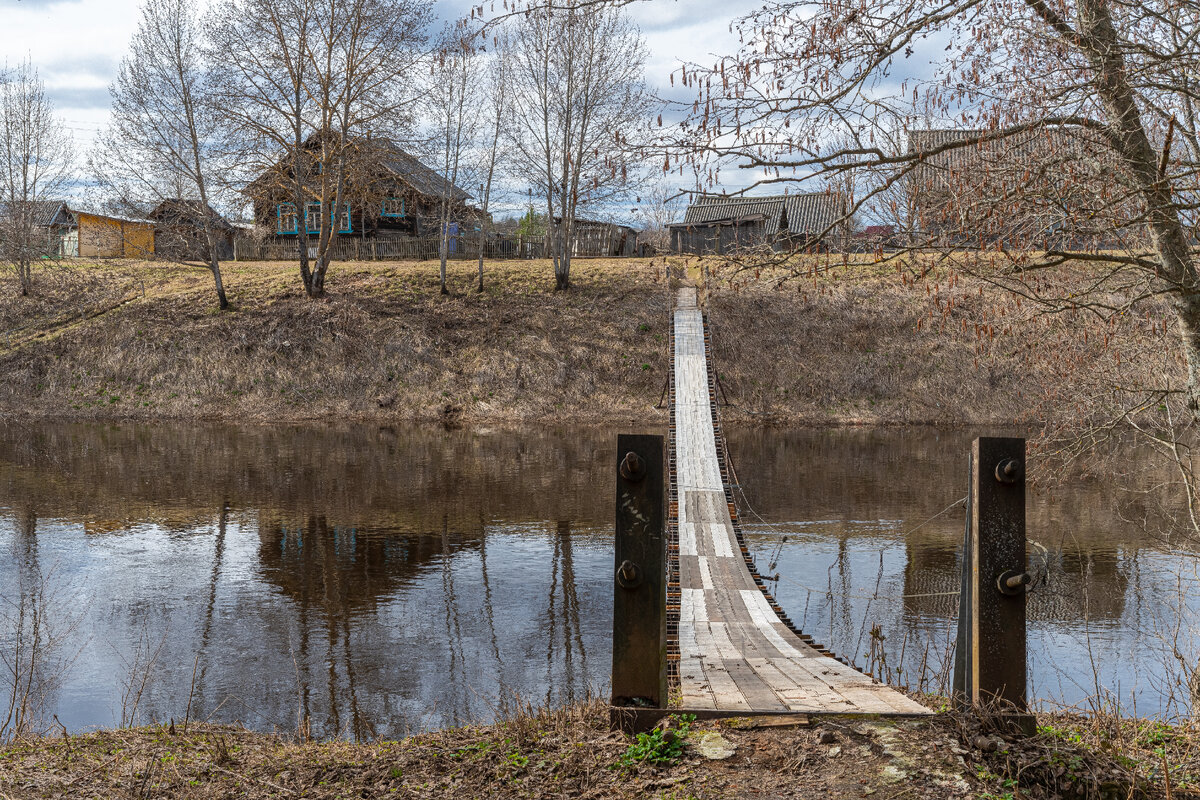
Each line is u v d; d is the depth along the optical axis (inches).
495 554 651.5
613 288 1721.2
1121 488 868.6
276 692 390.6
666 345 1546.5
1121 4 260.2
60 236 2139.5
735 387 1482.5
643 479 194.1
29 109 1787.6
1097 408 412.8
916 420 1400.1
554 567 616.1
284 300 1683.1
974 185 260.1
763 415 1429.6
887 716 193.9
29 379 1525.6
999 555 176.9
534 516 776.3
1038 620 482.0
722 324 1555.1
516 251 2057.1
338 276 1809.8
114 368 1537.9
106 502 826.8
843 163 269.3
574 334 1585.9
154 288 1802.4
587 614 511.5
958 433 1300.4
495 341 1581.0
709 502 738.2
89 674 413.4
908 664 409.1
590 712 218.5
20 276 1792.6
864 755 178.2
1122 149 261.4
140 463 1033.5
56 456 1079.0
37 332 1654.8
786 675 267.6
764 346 1530.5
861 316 1552.7
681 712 194.7
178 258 1845.5
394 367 1533.0
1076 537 685.3
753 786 169.6
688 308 1587.1
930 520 765.9
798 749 182.5
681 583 508.1
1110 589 542.6
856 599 537.3
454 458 1080.8
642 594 196.1
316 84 1565.0
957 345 1482.5
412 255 1996.8
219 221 1708.9
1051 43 264.5
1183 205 254.7
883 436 1280.8
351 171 1627.7
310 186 1717.5
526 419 1419.8
